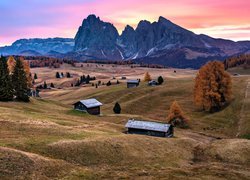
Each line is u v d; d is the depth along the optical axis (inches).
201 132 3882.9
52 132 2546.8
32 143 2143.2
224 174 2130.9
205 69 4648.1
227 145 2925.7
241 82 6043.3
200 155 2746.1
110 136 2591.0
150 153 2468.0
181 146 2856.8
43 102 4783.5
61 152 2107.5
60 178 1753.2
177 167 2277.3
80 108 4375.0
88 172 1891.0
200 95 4621.1
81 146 2229.3
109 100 6264.8
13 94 4205.2
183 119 4116.6
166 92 5831.7
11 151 1888.5
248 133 3690.9
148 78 7864.2
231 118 4244.6
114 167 2081.7
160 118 4734.3
